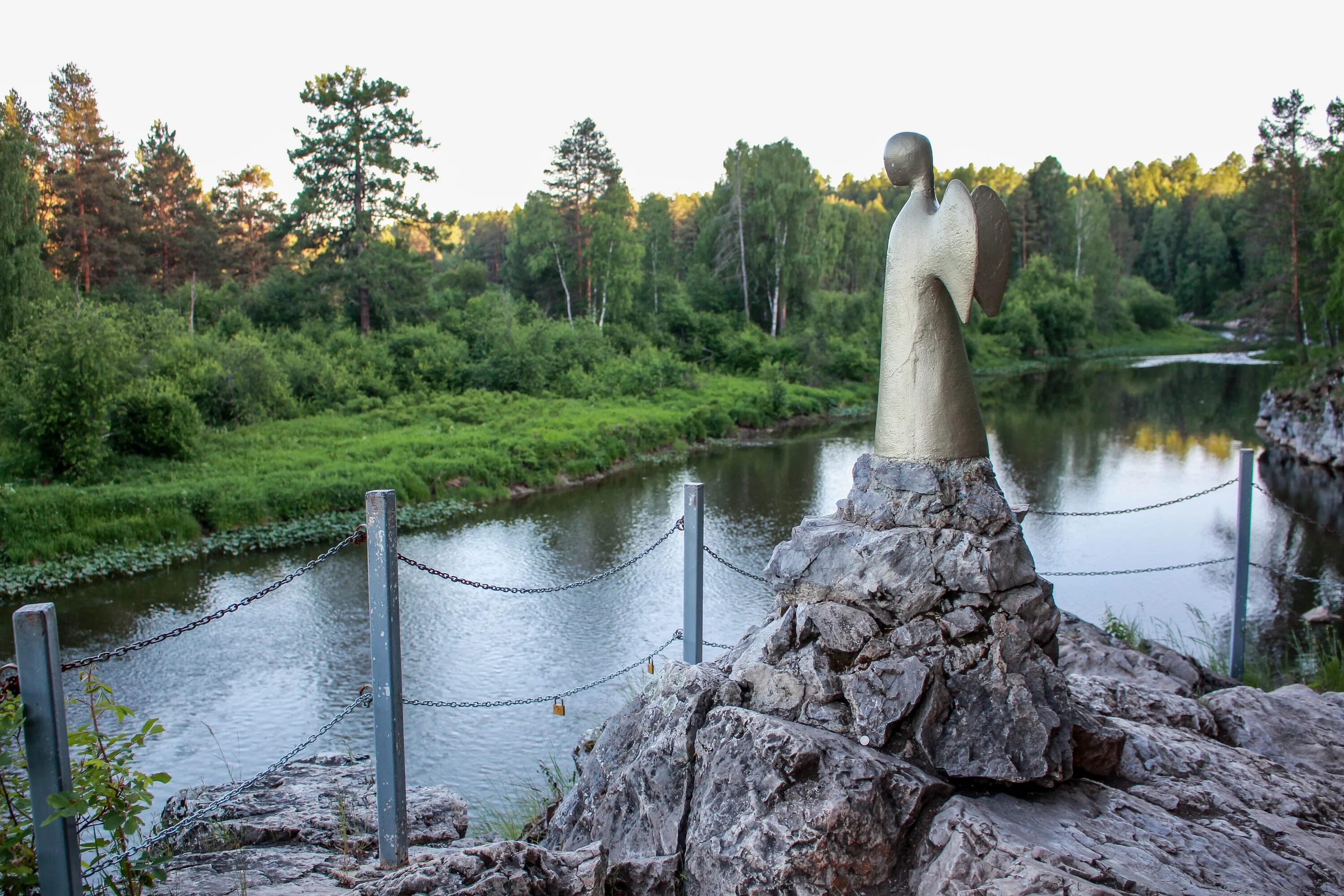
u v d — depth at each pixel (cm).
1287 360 4822
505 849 441
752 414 4259
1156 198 12700
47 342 2381
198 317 4662
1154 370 6556
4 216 3272
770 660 524
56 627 380
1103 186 12600
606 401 4072
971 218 475
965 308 484
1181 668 896
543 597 1775
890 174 527
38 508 1991
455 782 1083
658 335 5669
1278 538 2158
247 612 1689
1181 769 562
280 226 4762
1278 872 450
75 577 1850
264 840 533
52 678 377
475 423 3491
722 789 468
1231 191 13012
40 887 395
